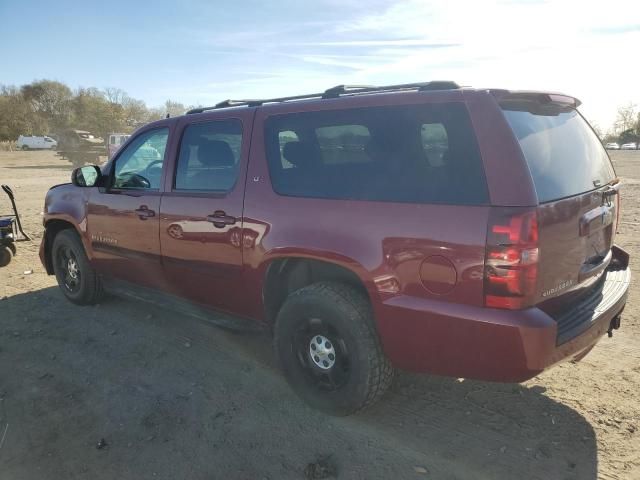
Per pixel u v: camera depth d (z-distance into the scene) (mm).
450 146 2682
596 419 3186
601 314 2883
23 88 76312
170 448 3020
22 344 4469
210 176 3822
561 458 2854
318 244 3074
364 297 3109
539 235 2455
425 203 2717
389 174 2893
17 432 3203
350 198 3014
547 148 2803
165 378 3836
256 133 3535
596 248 3156
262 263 3404
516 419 3225
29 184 20578
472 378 2699
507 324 2473
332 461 2885
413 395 3535
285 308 3314
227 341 4461
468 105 2650
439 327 2674
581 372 3756
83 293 5238
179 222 3947
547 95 2873
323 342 3225
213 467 2852
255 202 3441
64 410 3434
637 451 2885
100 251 4844
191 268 3951
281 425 3225
